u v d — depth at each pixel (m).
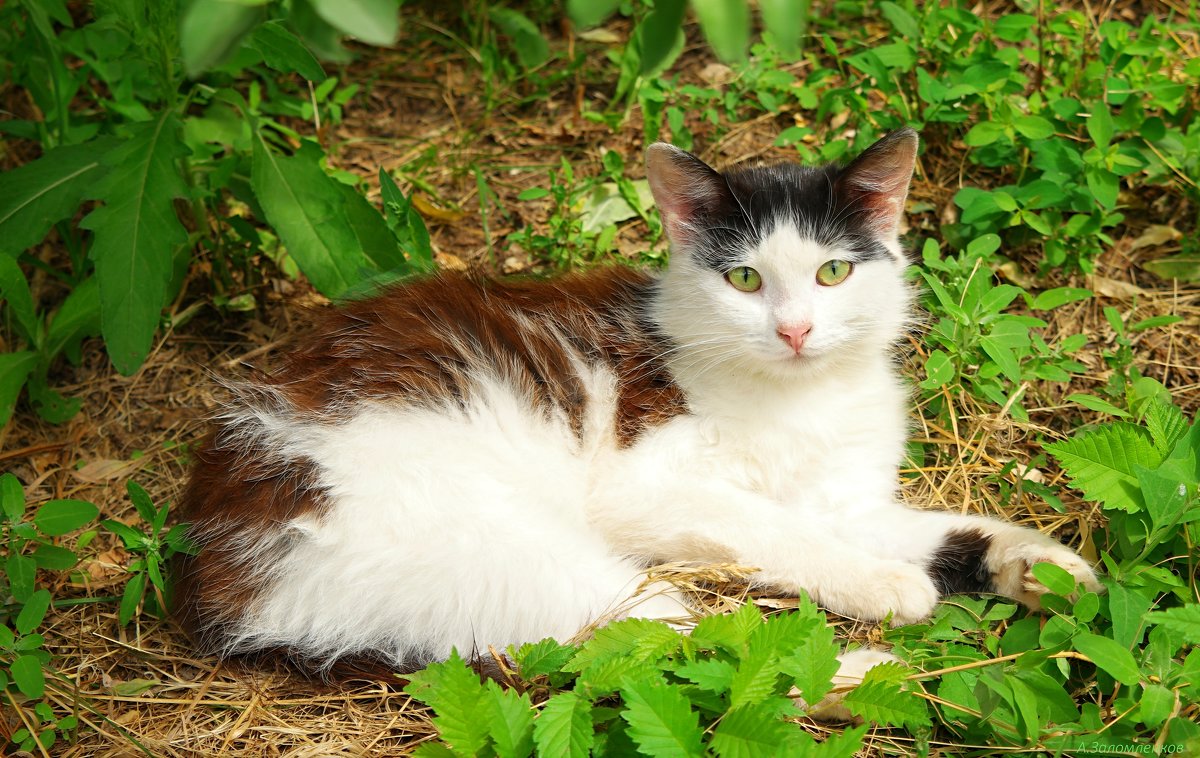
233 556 1.21
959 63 1.43
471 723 1.12
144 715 1.20
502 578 1.19
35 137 1.41
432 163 1.48
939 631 1.20
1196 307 1.37
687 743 1.11
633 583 1.22
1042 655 1.17
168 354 1.39
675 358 1.26
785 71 1.51
